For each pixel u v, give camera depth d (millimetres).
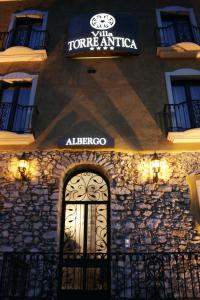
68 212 7586
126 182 7406
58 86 8750
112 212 7102
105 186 7820
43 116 8312
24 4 10570
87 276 6965
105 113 8297
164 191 7297
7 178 7578
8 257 6461
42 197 7340
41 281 6543
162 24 10094
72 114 8312
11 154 7836
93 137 7891
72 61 9195
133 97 8508
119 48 9086
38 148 7875
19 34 10086
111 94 8578
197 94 8766
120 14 9750
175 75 8742
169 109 8102
